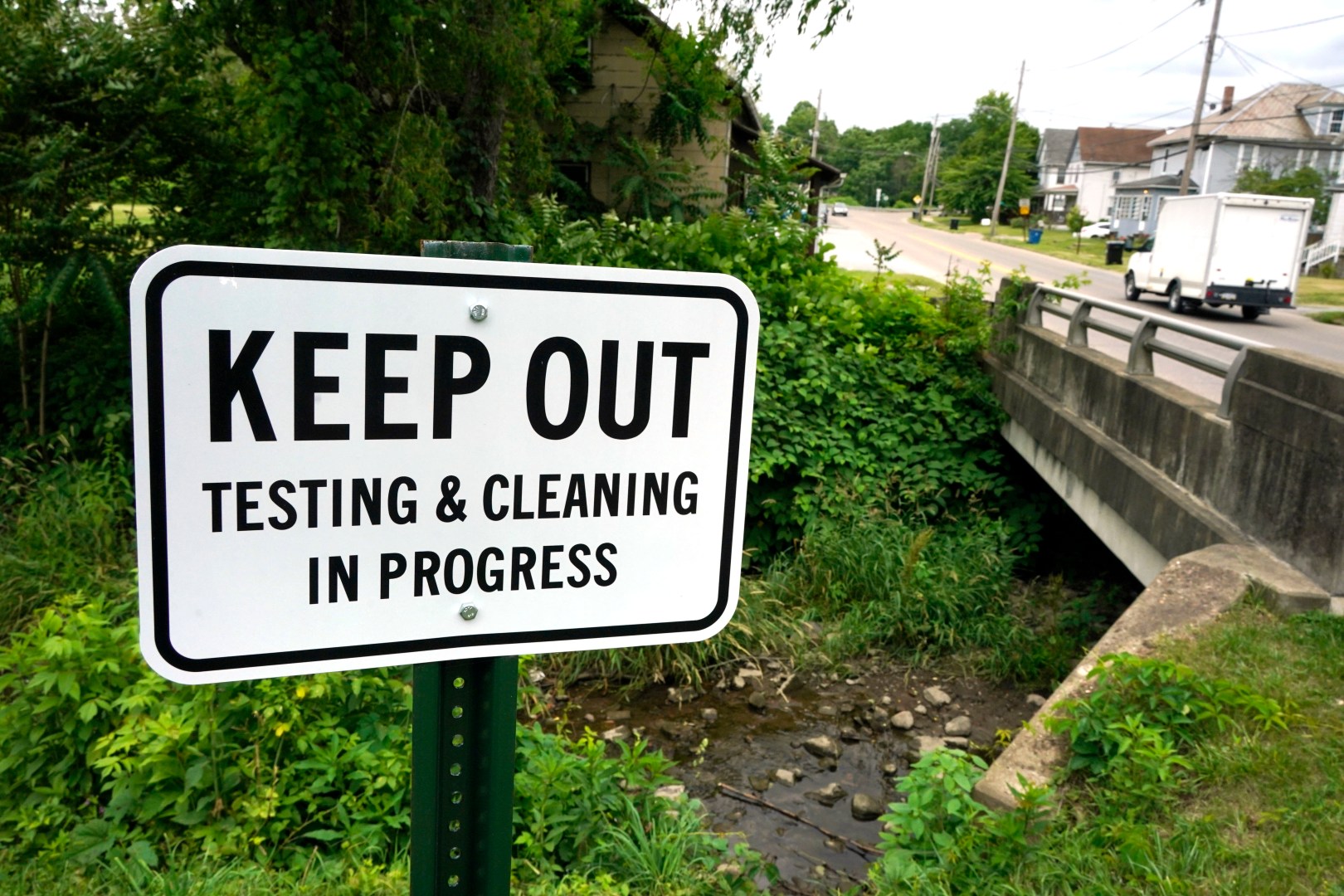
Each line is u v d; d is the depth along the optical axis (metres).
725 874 4.11
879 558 8.58
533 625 1.29
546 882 3.32
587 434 1.27
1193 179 56.84
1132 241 46.19
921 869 3.64
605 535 1.30
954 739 6.62
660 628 1.34
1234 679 4.22
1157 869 3.28
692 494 1.32
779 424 9.85
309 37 7.72
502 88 10.02
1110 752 3.97
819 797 5.80
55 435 8.08
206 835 3.28
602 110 17.70
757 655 7.75
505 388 1.23
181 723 3.44
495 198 10.88
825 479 9.54
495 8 9.35
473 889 1.35
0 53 7.77
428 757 1.31
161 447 1.11
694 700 7.09
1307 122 54.84
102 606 4.93
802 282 11.40
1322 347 15.09
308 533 1.18
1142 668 4.14
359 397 1.17
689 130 17.28
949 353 10.95
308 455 1.16
